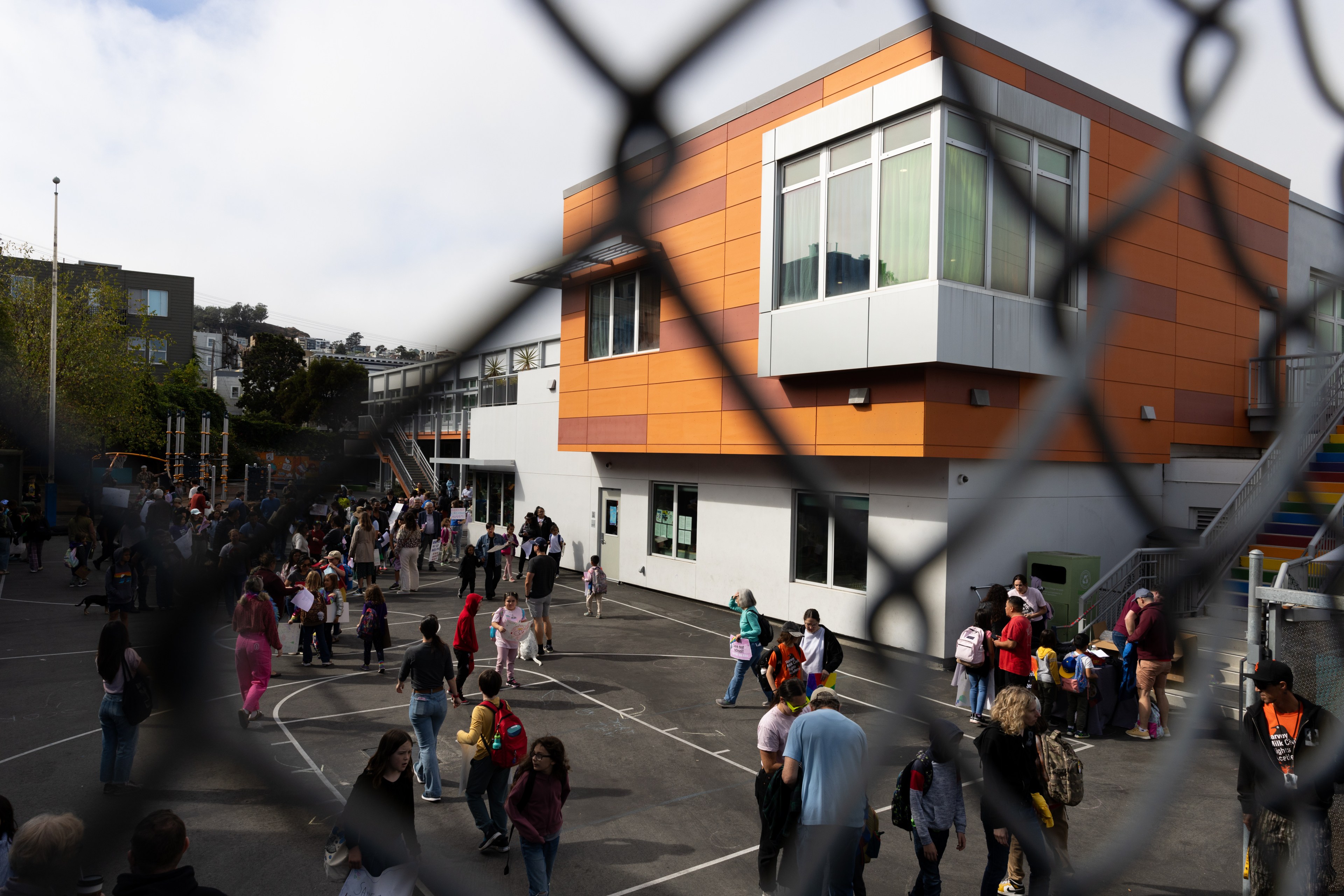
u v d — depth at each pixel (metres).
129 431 38.19
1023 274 12.56
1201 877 6.45
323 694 11.14
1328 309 13.45
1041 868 5.31
